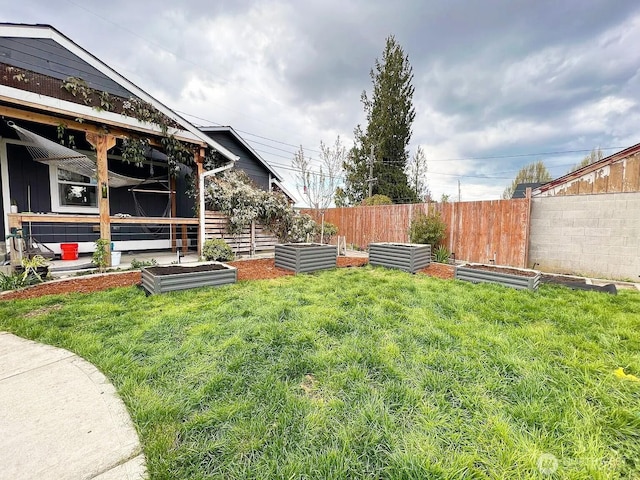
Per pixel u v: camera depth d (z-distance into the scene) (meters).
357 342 2.61
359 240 10.85
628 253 5.62
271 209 8.84
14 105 4.91
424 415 1.69
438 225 7.96
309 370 2.17
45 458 1.39
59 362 2.26
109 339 2.62
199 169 7.34
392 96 19.70
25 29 5.35
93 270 5.59
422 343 2.62
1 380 2.01
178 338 2.66
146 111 6.22
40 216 5.22
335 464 1.37
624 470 1.36
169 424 1.61
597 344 2.59
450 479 1.30
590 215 6.02
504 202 7.09
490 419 1.66
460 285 4.78
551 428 1.59
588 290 4.59
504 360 2.28
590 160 22.61
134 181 7.23
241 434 1.54
